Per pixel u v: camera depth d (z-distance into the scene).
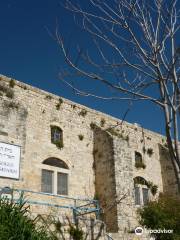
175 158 11.59
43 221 15.20
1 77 24.31
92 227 17.78
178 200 22.47
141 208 23.56
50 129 25.98
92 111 29.55
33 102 25.62
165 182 33.09
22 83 25.45
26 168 23.36
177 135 11.62
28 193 22.70
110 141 27.00
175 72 11.74
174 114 11.65
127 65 12.35
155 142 34.56
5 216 9.92
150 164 32.81
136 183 30.39
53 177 24.89
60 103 27.41
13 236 9.48
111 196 25.34
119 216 24.23
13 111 22.23
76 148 27.11
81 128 28.11
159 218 20.53
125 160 26.81
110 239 18.39
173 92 11.75
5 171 20.91
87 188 26.47
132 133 32.31
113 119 31.08
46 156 24.95
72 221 17.28
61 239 16.33
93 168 27.48
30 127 24.73
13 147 21.58
